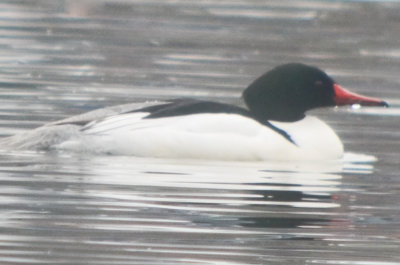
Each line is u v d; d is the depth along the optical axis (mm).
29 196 10797
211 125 12938
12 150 12719
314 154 13164
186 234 9688
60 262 8805
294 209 10664
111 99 16562
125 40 22750
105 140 12797
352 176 12289
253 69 19891
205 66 20078
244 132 12984
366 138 14648
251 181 11805
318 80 13703
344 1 27781
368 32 24484
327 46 22750
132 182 11523
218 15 26328
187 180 11727
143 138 12781
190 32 24016
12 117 14742
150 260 8930
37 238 9422
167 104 13297
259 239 9602
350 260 9094
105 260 8891
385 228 10086
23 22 24391
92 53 21094
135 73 19094
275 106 13633
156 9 27016
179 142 12773
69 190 11070
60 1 27594
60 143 12773
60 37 22750
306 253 9250
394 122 15805
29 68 19094
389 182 12016
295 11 26875
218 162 12773
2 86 17234
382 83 19016
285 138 13164
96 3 27375
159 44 22422
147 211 10383
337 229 10000
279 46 22547
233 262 8945
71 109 15562
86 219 10055
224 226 9969
